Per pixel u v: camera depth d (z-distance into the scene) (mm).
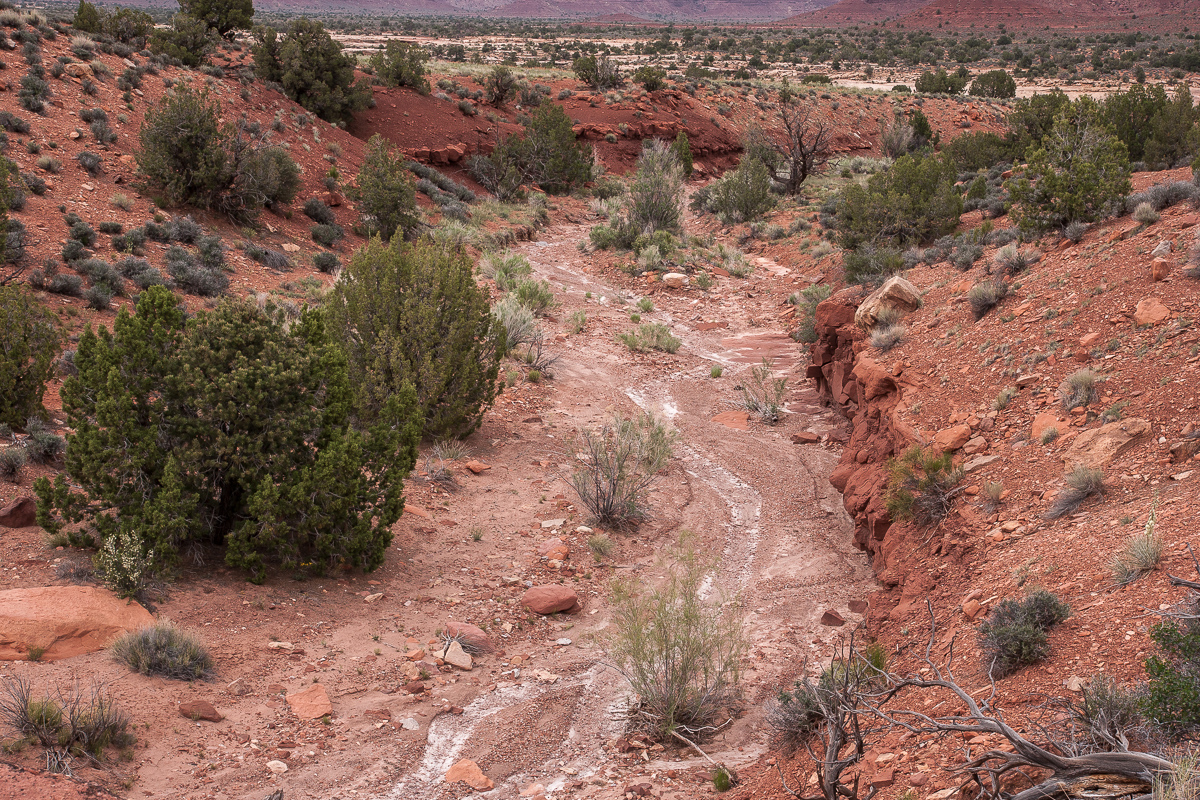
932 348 13391
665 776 6441
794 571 10922
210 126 24719
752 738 7141
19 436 10602
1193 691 3977
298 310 20094
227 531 9328
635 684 7477
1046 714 4895
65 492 7996
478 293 14734
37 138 23875
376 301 14258
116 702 6277
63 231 20000
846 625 9258
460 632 8594
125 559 7539
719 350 22797
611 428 16469
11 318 11086
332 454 8883
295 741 6445
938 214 25141
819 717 6383
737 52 153375
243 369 8695
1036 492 8828
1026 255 14617
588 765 6633
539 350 19984
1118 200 14797
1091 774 3535
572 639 8953
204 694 6797
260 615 8234
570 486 13406
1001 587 7324
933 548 9172
